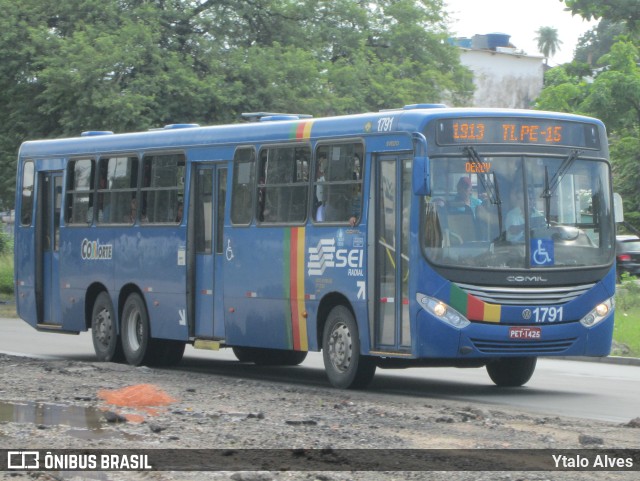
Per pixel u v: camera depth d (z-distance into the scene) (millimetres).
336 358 17688
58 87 36625
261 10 41219
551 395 17031
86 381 17547
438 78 43281
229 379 18578
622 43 41375
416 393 17125
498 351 16453
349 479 9672
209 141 20406
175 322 20938
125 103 35719
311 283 18125
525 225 16641
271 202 19031
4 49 38250
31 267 24609
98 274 22844
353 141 17547
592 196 17219
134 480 9734
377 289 17078
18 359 21391
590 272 16938
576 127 17219
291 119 20188
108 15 39031
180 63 37781
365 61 41531
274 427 12602
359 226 17281
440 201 16406
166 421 13125
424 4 45312
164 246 21172
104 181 22859
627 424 13125
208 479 9688
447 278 16312
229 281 19844
